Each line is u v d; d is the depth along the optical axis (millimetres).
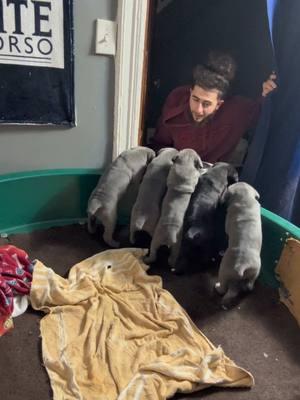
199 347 1063
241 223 1240
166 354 1030
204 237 1353
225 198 1370
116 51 1433
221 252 1487
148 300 1226
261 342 1109
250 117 1520
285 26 1365
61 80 1410
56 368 971
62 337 1071
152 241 1377
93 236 1567
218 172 1398
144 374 952
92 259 1395
